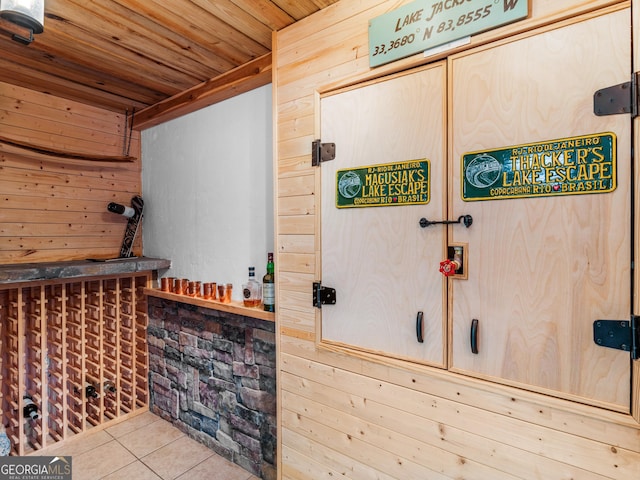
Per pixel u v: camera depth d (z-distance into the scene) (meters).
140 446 2.29
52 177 2.45
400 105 1.31
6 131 2.25
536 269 1.06
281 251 1.70
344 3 1.46
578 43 0.99
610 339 0.96
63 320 2.36
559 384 1.03
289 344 1.68
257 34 1.72
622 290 0.95
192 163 2.50
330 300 1.51
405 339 1.31
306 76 1.58
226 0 1.46
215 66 2.04
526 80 1.07
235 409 2.11
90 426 2.49
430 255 1.25
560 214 1.03
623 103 0.93
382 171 1.36
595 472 0.99
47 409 2.38
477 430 1.17
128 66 2.03
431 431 1.26
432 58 1.23
